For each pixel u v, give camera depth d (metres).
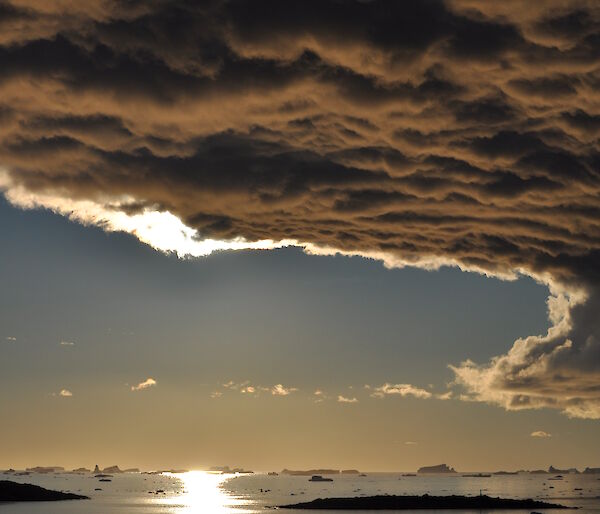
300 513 178.62
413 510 183.62
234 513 182.75
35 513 182.25
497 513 173.50
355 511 182.25
